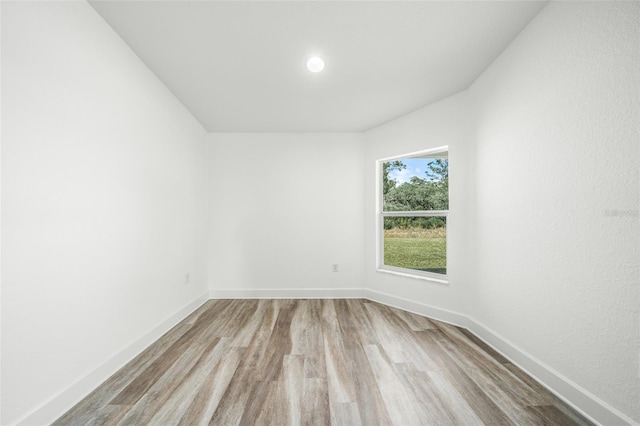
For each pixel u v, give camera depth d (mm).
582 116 1289
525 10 1521
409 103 2684
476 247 2258
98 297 1570
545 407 1353
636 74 1070
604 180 1194
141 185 2010
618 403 1149
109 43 1658
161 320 2279
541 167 1546
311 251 3443
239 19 1576
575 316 1341
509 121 1825
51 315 1274
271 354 1916
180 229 2656
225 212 3434
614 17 1144
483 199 2146
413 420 1270
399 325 2461
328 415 1303
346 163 3455
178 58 1972
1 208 1072
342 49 1858
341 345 2059
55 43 1299
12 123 1110
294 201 3463
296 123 3201
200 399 1425
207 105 2729
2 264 1076
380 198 3328
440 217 2920
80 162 1451
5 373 1086
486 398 1425
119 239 1759
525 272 1684
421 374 1655
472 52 1896
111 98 1687
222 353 1934
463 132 2430
